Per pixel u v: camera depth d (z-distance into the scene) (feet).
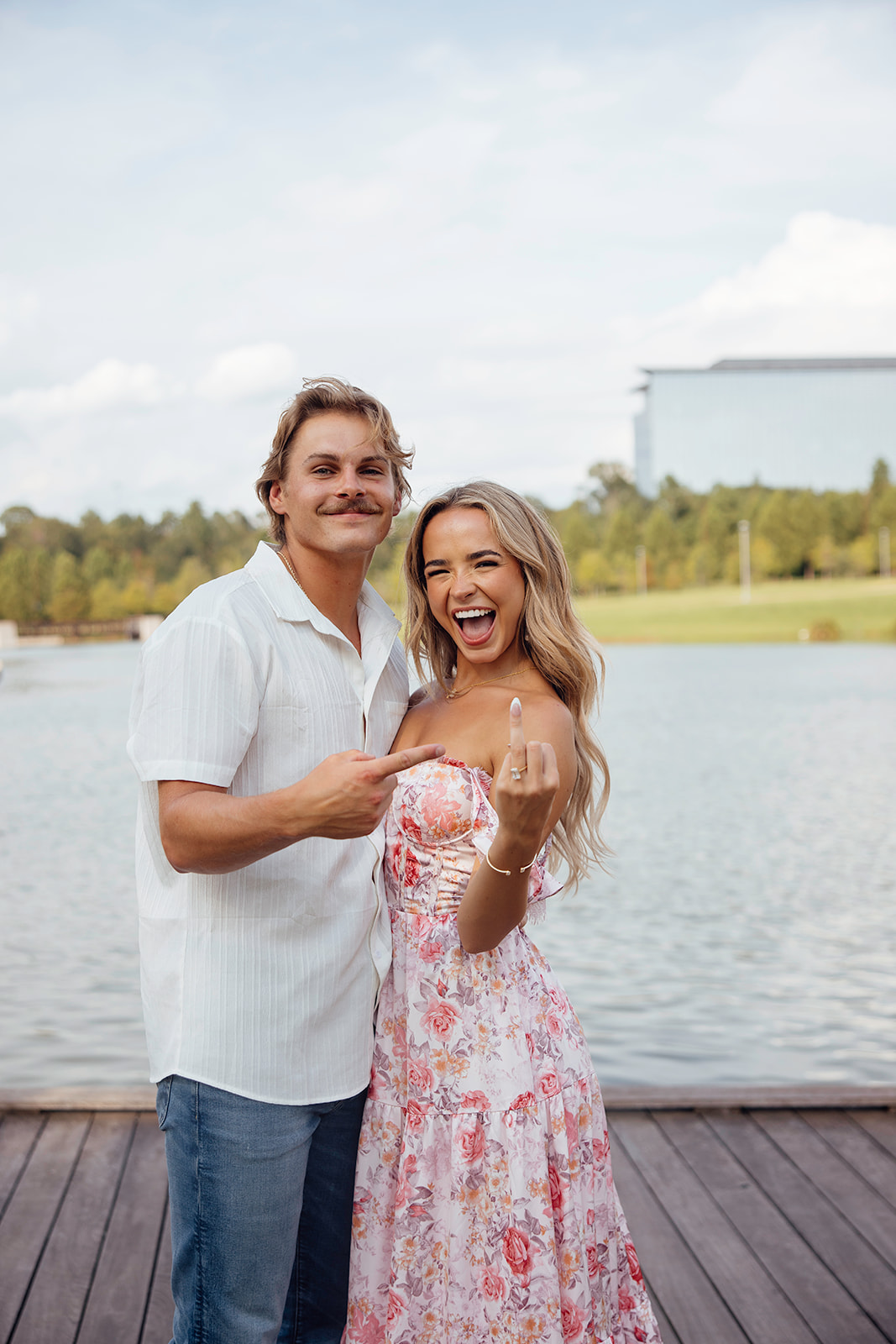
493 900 4.71
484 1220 4.99
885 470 201.67
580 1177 5.17
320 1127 5.20
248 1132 4.65
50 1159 8.93
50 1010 17.11
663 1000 17.44
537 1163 4.99
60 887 27.02
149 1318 6.94
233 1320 4.72
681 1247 7.72
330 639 5.03
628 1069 14.42
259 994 4.68
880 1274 7.38
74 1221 8.03
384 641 5.35
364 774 3.99
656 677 97.50
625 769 45.83
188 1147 4.69
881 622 157.58
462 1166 4.98
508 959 5.21
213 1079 4.63
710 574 189.16
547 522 5.76
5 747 57.36
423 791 5.22
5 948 20.99
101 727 66.39
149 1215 8.09
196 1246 4.72
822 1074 14.16
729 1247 7.71
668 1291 7.22
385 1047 5.24
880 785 40.65
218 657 4.53
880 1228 7.93
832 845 30.37
